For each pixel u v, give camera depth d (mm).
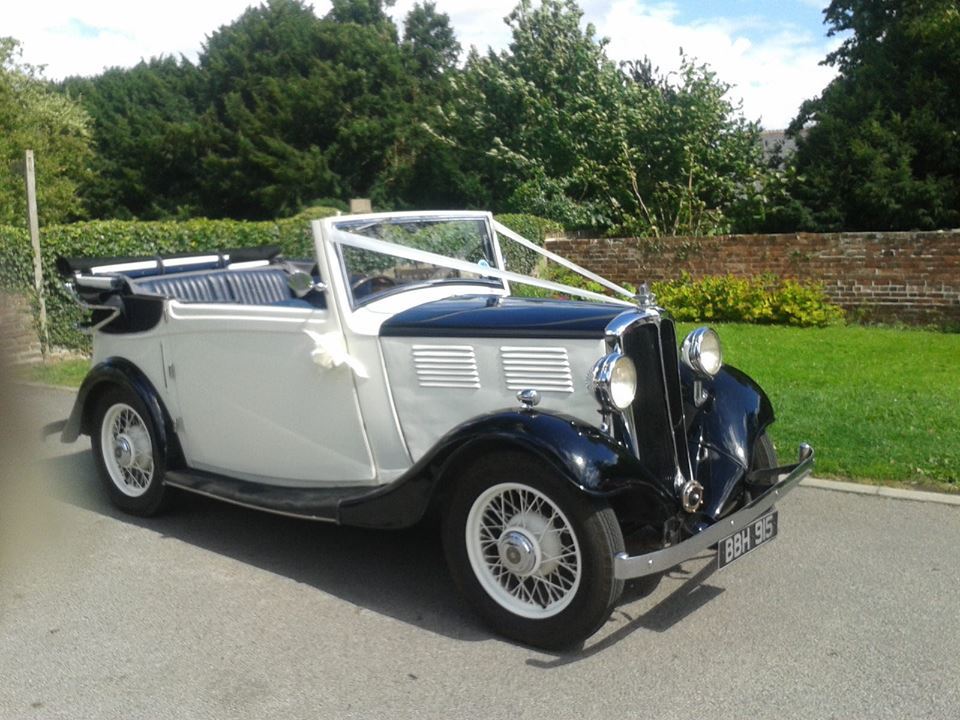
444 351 4324
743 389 4824
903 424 6711
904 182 12953
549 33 18156
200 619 4270
